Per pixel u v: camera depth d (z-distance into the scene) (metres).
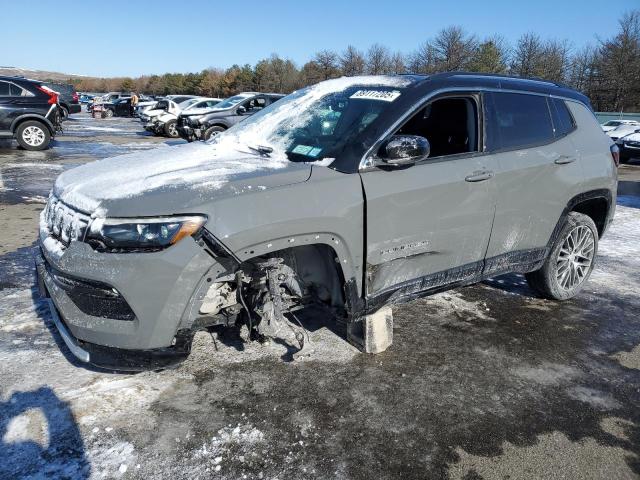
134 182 2.61
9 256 4.89
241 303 2.76
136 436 2.46
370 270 2.96
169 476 2.23
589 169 4.12
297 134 3.38
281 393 2.86
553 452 2.50
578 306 4.34
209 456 2.36
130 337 2.38
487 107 3.52
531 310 4.20
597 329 3.91
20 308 3.75
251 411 2.69
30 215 6.54
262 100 15.95
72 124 26.70
